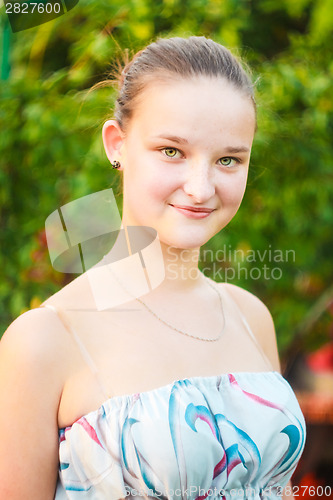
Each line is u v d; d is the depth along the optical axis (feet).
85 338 4.61
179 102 4.49
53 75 8.84
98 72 8.80
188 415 4.48
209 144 4.50
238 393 4.78
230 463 4.57
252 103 4.75
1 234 8.70
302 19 10.47
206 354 4.94
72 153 8.39
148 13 9.00
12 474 4.31
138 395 4.50
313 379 10.23
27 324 4.48
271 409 4.80
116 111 4.95
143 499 4.42
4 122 8.46
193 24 9.21
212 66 4.62
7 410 4.36
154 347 4.75
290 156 9.09
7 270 8.63
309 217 9.74
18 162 8.64
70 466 4.43
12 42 9.15
